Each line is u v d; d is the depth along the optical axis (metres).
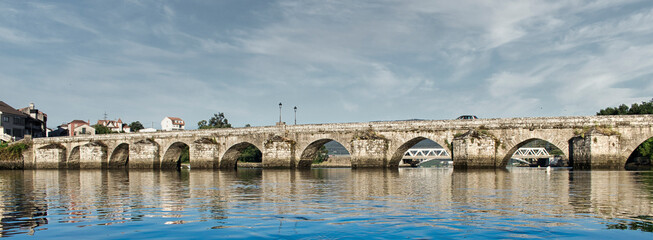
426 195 28.67
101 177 60.44
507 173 57.25
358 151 76.81
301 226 17.91
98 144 104.19
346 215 20.47
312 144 84.56
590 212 20.83
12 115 122.62
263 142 87.25
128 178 56.44
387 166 76.44
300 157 84.00
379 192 31.08
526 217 19.58
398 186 36.28
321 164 137.88
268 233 16.69
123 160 108.38
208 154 91.62
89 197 30.31
